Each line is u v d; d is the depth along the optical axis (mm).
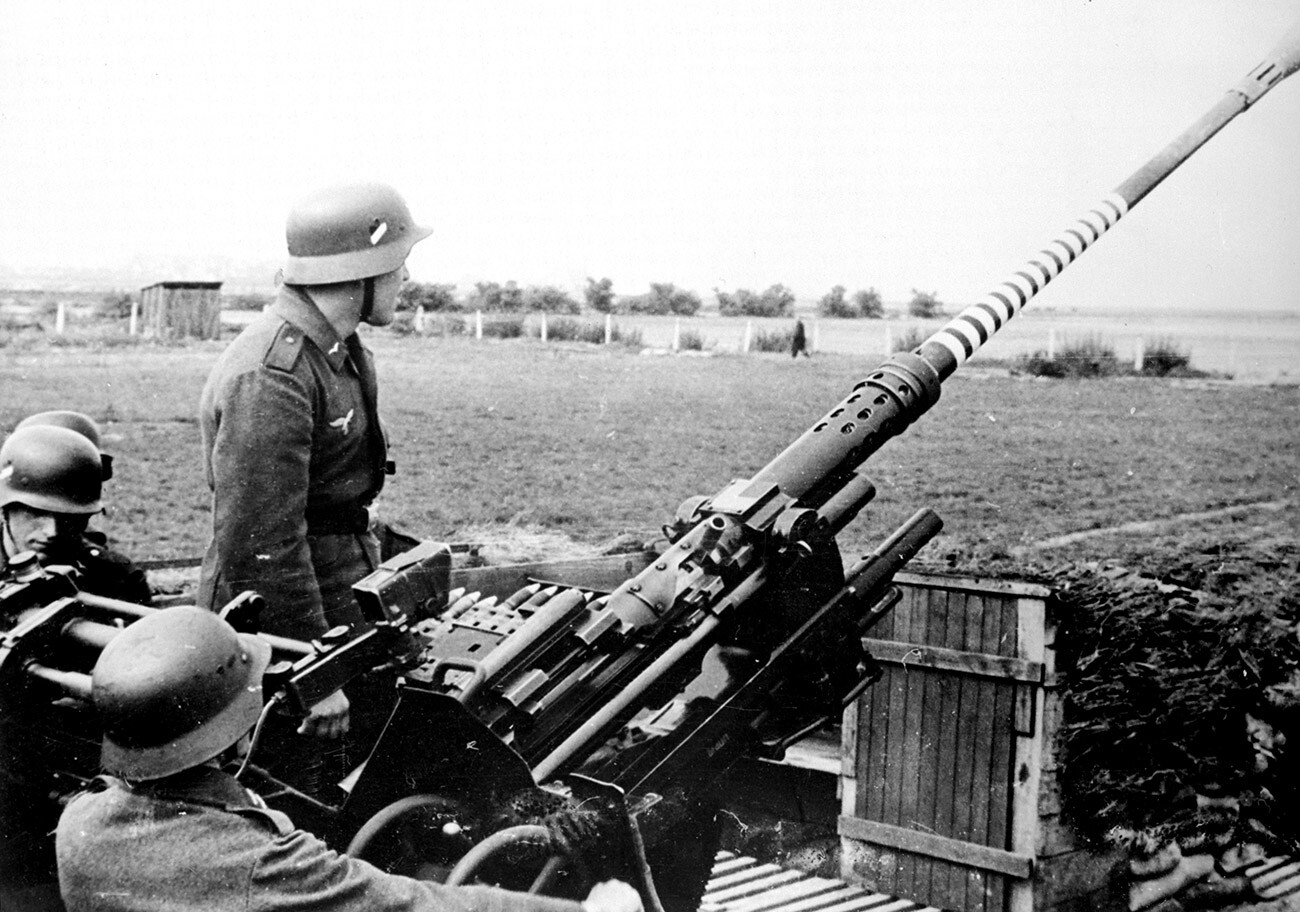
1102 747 4133
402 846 2717
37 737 2699
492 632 2904
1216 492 8578
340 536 3654
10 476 3393
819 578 3414
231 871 2066
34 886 2742
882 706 4309
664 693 3078
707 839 3279
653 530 7395
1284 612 4590
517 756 2658
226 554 3320
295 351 3424
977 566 4770
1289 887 4332
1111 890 4168
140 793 2098
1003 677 4059
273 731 2998
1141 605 4270
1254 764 4363
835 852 4402
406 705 2695
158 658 2107
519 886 2693
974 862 4074
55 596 2783
